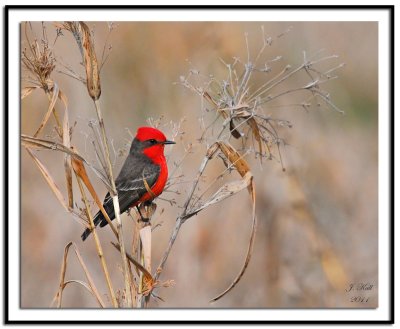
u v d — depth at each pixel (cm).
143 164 1082
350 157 1612
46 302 1328
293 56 1673
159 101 1568
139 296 845
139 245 905
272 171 1310
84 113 1482
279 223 1296
